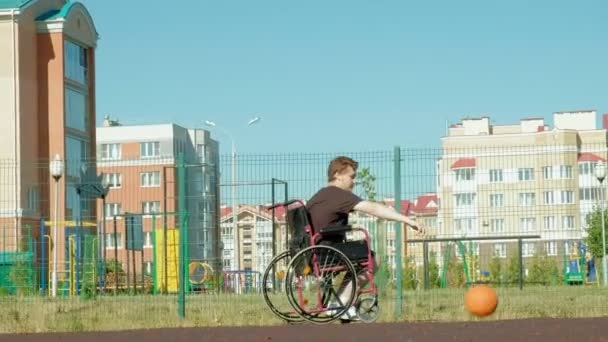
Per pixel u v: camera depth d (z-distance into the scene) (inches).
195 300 757.3
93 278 1043.9
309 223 505.7
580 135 4286.4
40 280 1128.8
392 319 621.3
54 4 2450.8
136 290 1119.6
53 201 1827.0
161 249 1068.5
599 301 725.3
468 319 613.9
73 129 2401.6
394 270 737.6
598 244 1088.2
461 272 1017.5
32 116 2293.3
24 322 617.9
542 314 642.2
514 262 1049.5
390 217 505.0
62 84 2329.0
